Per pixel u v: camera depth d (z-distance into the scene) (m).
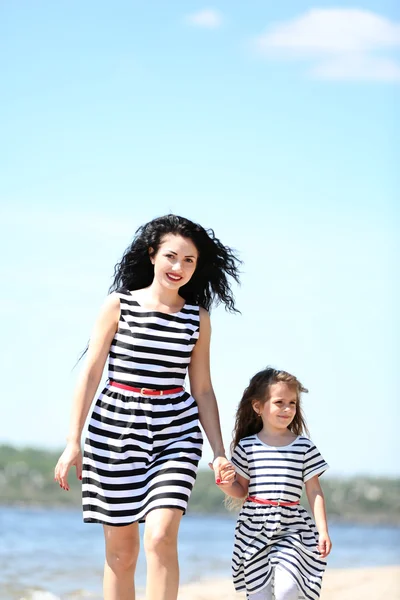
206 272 5.13
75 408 4.70
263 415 5.00
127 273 5.04
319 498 4.78
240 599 7.52
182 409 4.74
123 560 4.75
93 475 4.68
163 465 4.56
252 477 4.86
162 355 4.73
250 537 4.75
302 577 4.59
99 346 4.78
